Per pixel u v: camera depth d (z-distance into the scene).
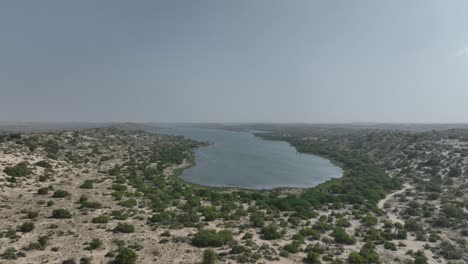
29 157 87.88
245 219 57.84
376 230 55.78
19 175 71.19
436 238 52.69
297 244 43.72
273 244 44.00
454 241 51.91
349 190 92.38
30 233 40.16
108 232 42.84
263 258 38.00
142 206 60.28
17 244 36.00
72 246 36.97
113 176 90.12
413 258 44.25
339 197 82.38
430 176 106.44
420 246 49.50
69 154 109.88
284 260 38.38
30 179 72.00
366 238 51.28
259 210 66.31
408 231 56.62
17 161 80.50
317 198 81.12
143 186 79.50
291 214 64.56
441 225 59.84
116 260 33.38
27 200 56.41
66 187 69.38
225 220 55.94
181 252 37.75
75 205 55.75
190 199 70.12
